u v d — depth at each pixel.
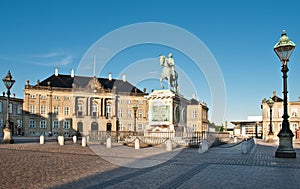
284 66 17.03
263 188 8.59
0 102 69.75
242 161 15.12
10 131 28.09
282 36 17.09
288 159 16.22
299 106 70.50
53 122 76.12
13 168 11.84
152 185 8.84
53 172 10.97
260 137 77.25
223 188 8.54
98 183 9.04
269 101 38.56
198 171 11.61
